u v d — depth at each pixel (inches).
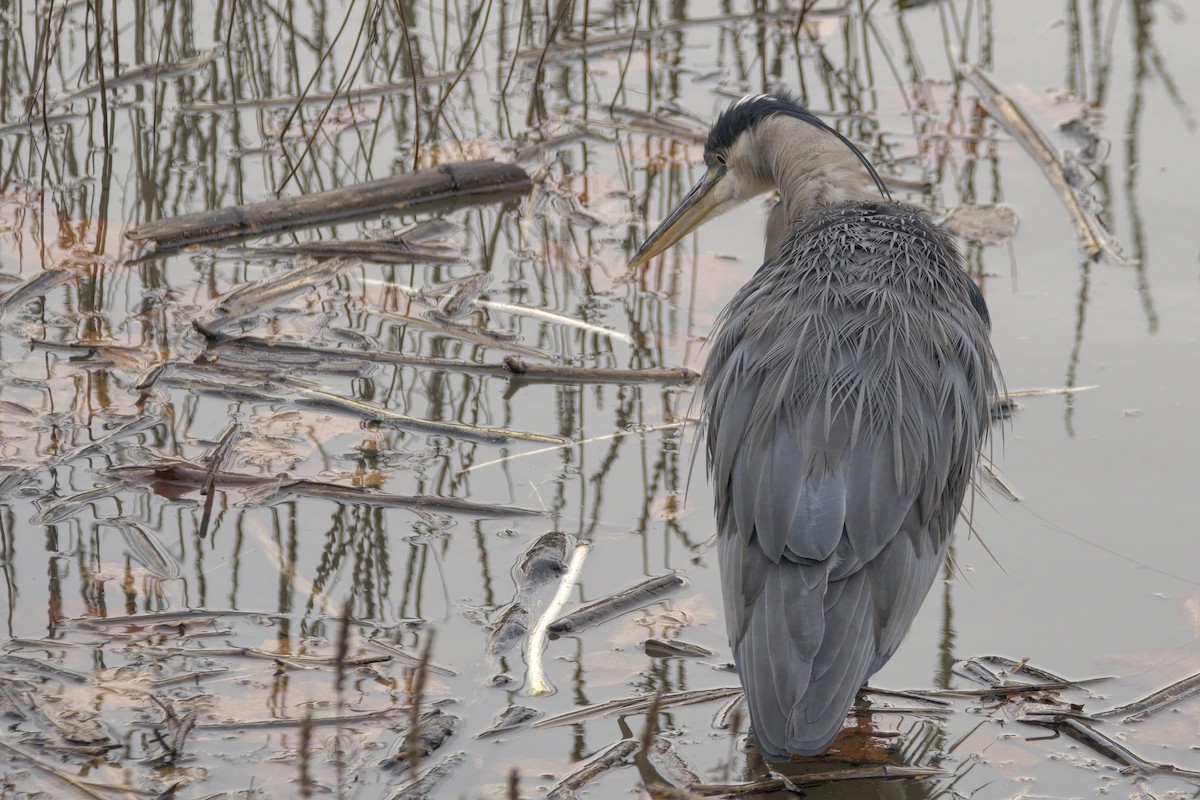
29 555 366.0
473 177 579.2
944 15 740.7
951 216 546.3
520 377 458.9
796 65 686.5
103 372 450.6
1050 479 410.9
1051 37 713.6
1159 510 396.5
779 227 467.5
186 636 340.2
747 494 310.3
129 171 583.2
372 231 555.5
